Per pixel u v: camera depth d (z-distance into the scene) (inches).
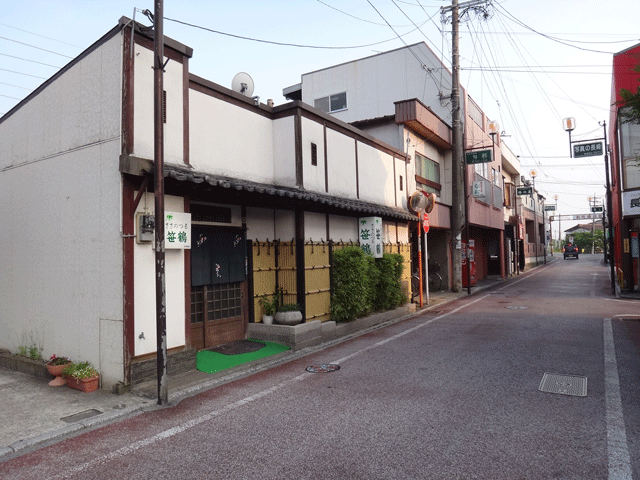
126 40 247.9
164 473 149.3
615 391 224.7
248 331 356.8
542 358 293.0
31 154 307.1
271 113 395.9
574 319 448.5
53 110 290.5
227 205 340.5
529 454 157.0
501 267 1071.6
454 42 707.4
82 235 263.9
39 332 293.9
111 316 245.0
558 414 194.5
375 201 530.6
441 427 182.7
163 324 221.0
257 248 367.2
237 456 160.4
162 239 221.8
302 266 369.1
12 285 320.2
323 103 882.1
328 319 402.0
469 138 830.5
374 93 829.2
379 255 473.1
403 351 325.4
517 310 525.0
